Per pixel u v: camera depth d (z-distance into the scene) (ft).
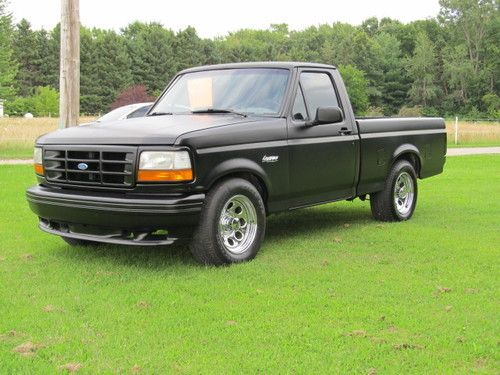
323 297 16.19
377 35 431.02
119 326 14.19
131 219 17.97
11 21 212.23
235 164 19.22
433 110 352.69
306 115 22.29
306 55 416.46
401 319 14.56
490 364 12.18
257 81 22.44
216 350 12.79
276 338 13.42
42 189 20.17
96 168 18.86
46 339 13.43
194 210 18.20
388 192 26.61
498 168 52.85
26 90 342.03
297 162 21.47
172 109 23.12
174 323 14.34
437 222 27.25
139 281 17.76
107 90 321.32
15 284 17.53
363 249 21.81
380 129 25.68
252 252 19.99
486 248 21.84
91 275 18.45
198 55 356.38
